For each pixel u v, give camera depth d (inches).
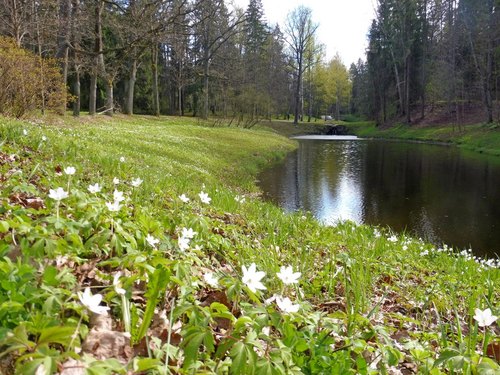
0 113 621.0
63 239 129.3
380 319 170.2
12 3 803.4
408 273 270.5
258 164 1096.2
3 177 207.9
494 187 871.1
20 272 97.1
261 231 290.0
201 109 2212.1
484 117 2039.9
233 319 101.0
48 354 69.5
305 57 3068.4
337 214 644.7
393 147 1760.6
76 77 1008.2
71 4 973.8
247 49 2790.4
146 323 96.3
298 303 130.4
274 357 92.0
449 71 2161.7
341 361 106.7
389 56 2787.9
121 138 697.0
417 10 2576.3
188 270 132.0
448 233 566.6
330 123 3191.4
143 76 2064.5
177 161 676.7
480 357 104.2
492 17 1907.0
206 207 304.0
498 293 254.7
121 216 161.9
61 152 346.9
